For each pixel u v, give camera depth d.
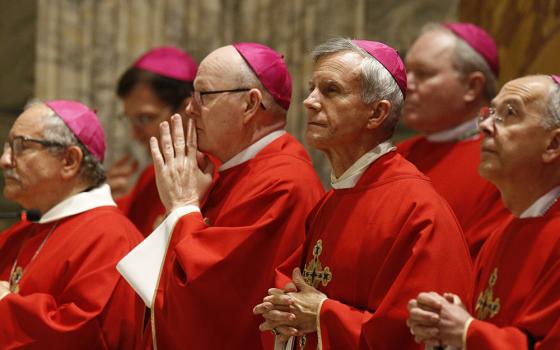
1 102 29.47
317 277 13.98
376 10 25.55
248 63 15.98
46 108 17.72
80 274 16.38
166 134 16.16
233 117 15.90
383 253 13.33
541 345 11.04
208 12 27.69
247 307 14.95
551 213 12.00
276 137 16.27
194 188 15.88
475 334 11.30
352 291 13.54
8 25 29.59
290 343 14.10
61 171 17.50
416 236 13.08
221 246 14.88
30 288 16.59
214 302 14.85
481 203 17.81
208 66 16.05
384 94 13.91
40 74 28.08
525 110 12.09
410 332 12.69
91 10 28.05
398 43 25.31
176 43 27.91
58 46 28.06
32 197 17.58
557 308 11.23
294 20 26.20
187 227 15.29
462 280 12.98
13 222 28.77
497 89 20.89
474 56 18.78
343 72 13.84
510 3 21.22
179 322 14.89
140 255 15.50
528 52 20.66
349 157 14.15
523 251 12.03
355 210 13.83
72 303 16.08
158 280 15.30
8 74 29.48
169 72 22.12
